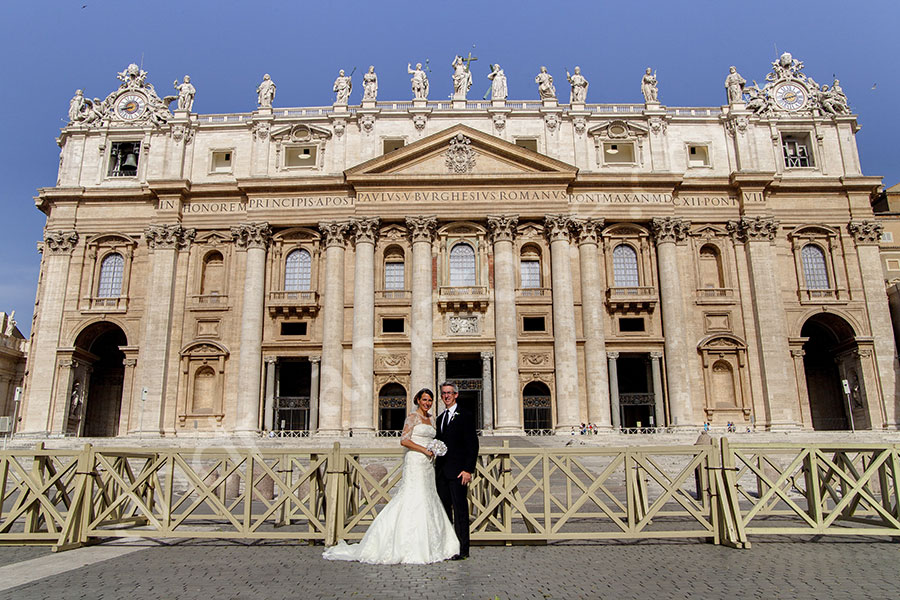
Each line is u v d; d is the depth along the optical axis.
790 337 48.66
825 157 52.31
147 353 47.41
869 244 50.31
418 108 51.34
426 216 48.78
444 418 11.73
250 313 47.88
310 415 47.34
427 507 11.02
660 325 48.47
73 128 52.94
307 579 9.59
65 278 50.03
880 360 48.25
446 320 48.16
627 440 40.09
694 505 13.08
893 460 13.31
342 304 48.25
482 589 8.92
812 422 52.28
